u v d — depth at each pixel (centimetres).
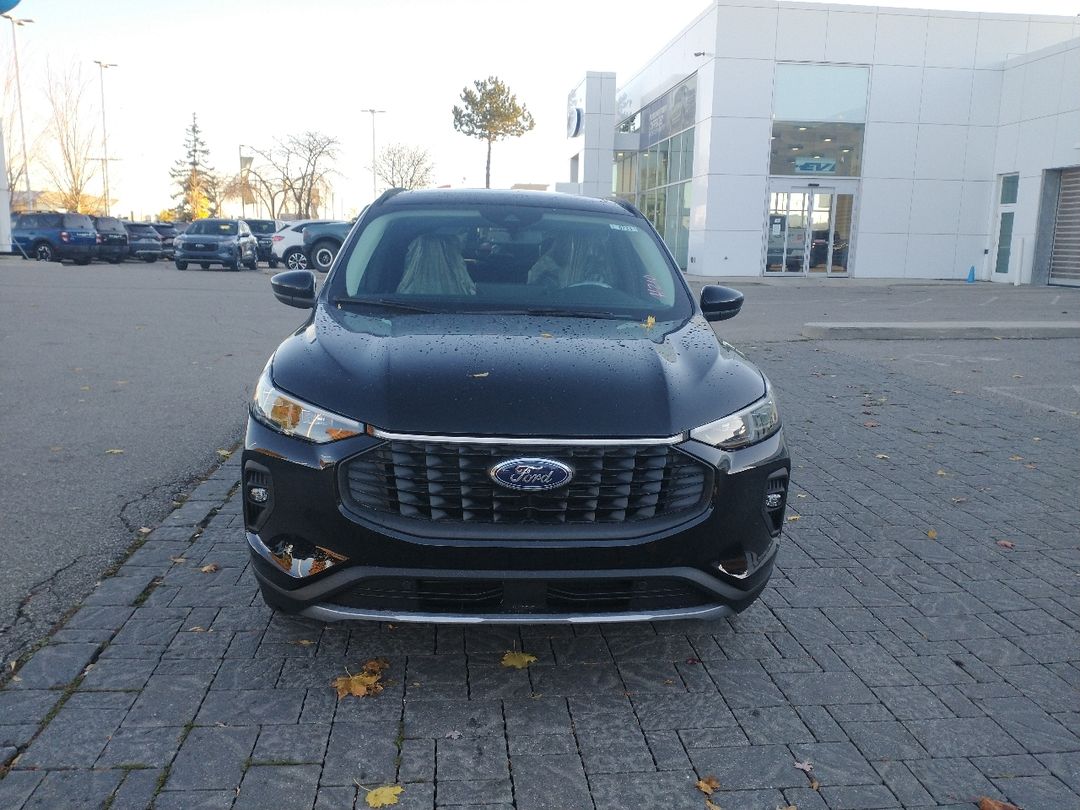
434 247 434
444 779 268
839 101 2684
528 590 291
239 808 252
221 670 325
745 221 2733
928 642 366
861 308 1717
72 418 689
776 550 332
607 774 274
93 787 257
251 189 6894
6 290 1772
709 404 315
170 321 1312
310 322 377
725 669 340
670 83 3139
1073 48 2366
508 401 297
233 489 523
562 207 482
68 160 5188
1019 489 568
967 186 2738
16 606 368
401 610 298
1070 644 366
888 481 581
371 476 293
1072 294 2147
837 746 292
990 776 279
